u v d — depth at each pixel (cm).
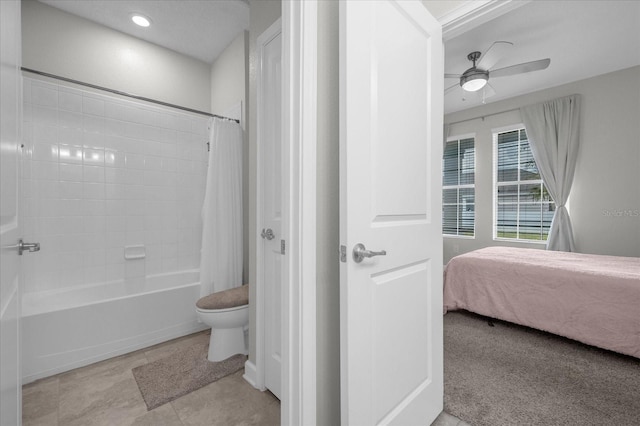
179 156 307
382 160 107
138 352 212
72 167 248
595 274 211
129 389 168
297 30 104
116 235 268
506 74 272
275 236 161
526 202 397
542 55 290
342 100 94
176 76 309
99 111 263
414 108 123
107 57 270
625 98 316
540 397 158
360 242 97
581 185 345
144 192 285
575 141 344
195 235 315
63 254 243
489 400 156
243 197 266
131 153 278
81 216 251
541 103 368
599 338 202
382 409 107
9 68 84
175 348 219
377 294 105
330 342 113
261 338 169
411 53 121
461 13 135
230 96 294
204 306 193
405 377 118
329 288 113
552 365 192
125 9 249
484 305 262
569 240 346
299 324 102
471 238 443
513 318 242
